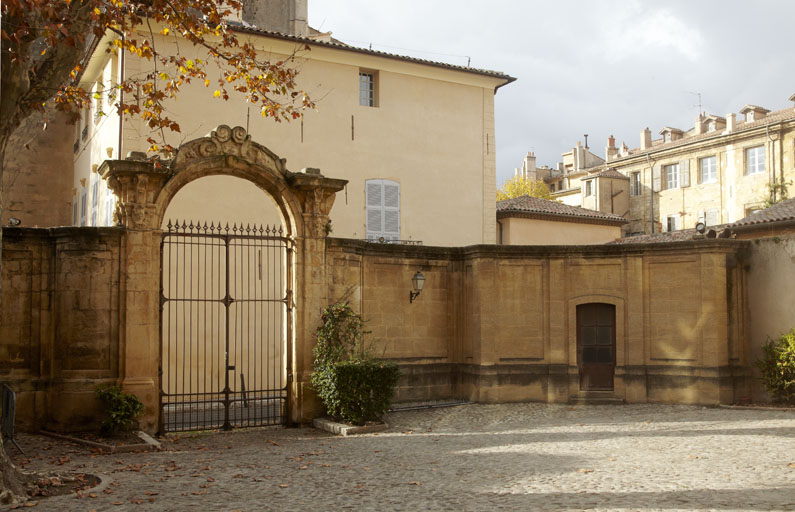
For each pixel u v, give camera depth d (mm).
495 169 29016
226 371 15703
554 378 19781
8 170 29859
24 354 14430
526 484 9531
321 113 25266
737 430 14180
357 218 25750
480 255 19891
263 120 24125
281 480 10156
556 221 36281
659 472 10195
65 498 9117
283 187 16188
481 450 12555
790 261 18500
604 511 8016
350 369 15500
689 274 19094
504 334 19953
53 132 30859
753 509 8008
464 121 28422
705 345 18703
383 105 26641
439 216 27562
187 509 8516
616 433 14250
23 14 10844
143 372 14562
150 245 14812
